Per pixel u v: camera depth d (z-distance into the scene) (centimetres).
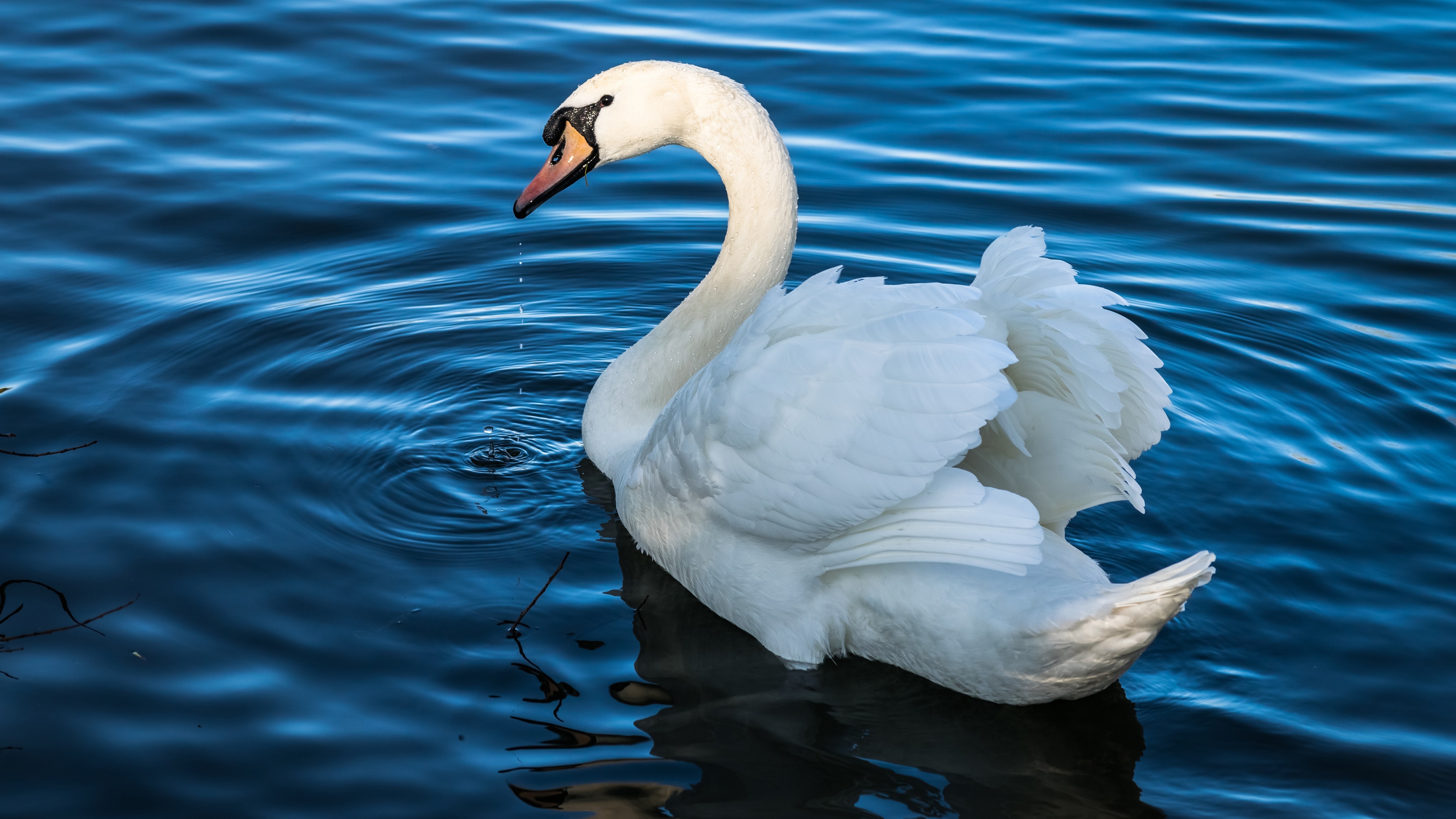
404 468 860
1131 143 1341
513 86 1407
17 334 980
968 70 1474
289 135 1308
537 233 1191
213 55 1450
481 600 738
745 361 689
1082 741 649
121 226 1146
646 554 798
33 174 1211
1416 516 823
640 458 784
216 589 726
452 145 1305
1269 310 1084
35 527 764
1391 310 1084
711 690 685
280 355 983
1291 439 910
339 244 1150
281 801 586
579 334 1058
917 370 639
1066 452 691
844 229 1193
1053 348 661
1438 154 1326
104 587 721
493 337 1040
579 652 702
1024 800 611
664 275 1147
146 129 1302
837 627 709
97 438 856
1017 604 630
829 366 660
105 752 609
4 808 575
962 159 1305
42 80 1375
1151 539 805
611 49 1485
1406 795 608
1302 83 1465
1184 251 1174
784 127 1348
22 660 663
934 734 657
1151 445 688
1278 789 614
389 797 591
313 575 746
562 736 637
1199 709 666
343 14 1558
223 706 641
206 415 895
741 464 692
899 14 1609
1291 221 1217
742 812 595
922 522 648
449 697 658
